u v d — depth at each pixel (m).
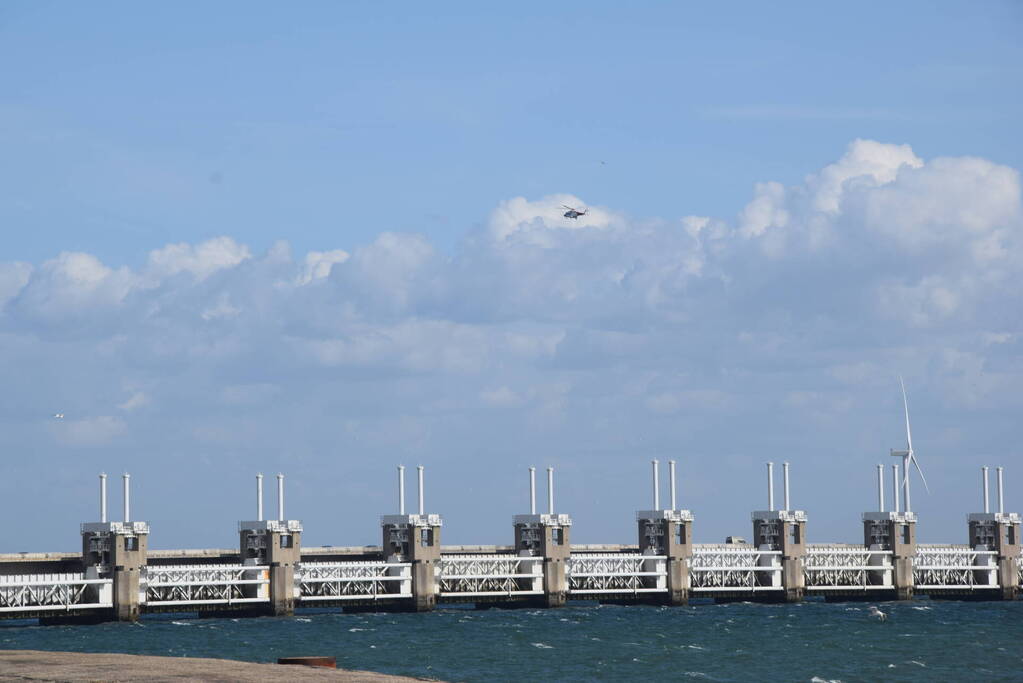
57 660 100.25
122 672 91.25
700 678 188.62
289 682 86.56
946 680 188.38
